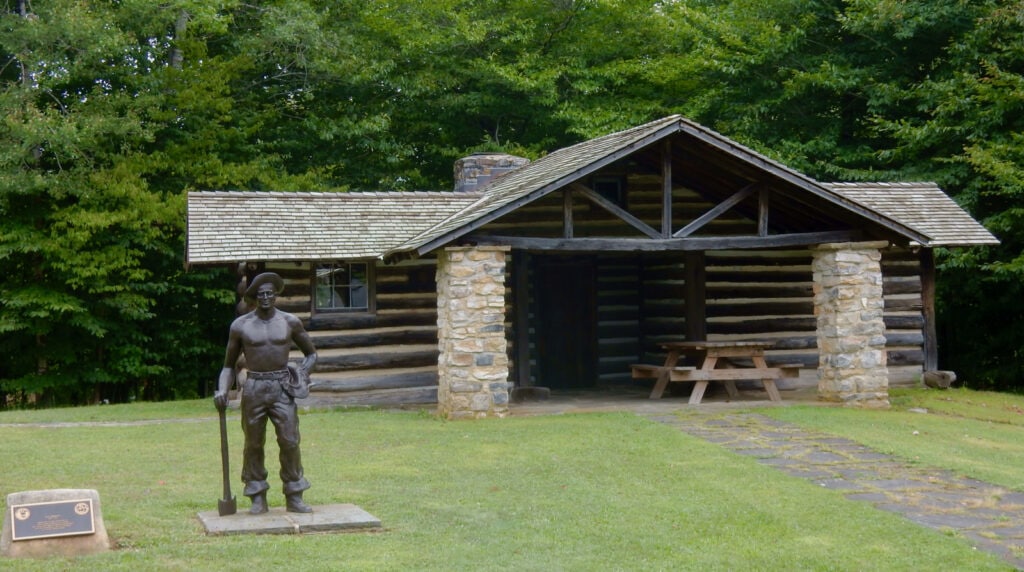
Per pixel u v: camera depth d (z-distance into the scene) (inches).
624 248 582.2
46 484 383.2
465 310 562.3
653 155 665.0
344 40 1015.6
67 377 877.8
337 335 633.6
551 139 1087.0
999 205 935.0
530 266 706.2
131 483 387.5
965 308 1005.2
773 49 1020.5
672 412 577.0
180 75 926.4
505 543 313.4
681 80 1090.1
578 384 724.7
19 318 832.3
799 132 1088.2
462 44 1056.2
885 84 975.6
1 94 810.8
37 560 274.8
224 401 323.9
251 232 627.8
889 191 766.5
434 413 589.6
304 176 973.2
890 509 369.1
